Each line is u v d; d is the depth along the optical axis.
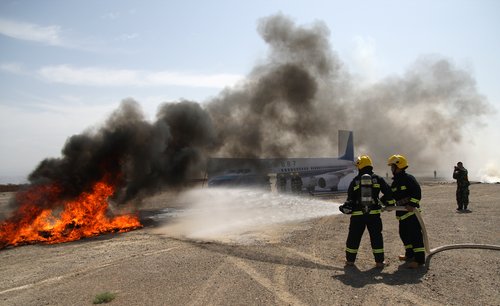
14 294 5.99
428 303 4.77
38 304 5.32
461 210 14.02
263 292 5.35
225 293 5.35
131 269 7.00
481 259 6.84
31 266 8.13
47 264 8.21
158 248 9.09
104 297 5.23
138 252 8.76
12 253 9.98
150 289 5.66
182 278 6.18
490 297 4.93
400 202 6.70
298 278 6.01
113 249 9.41
